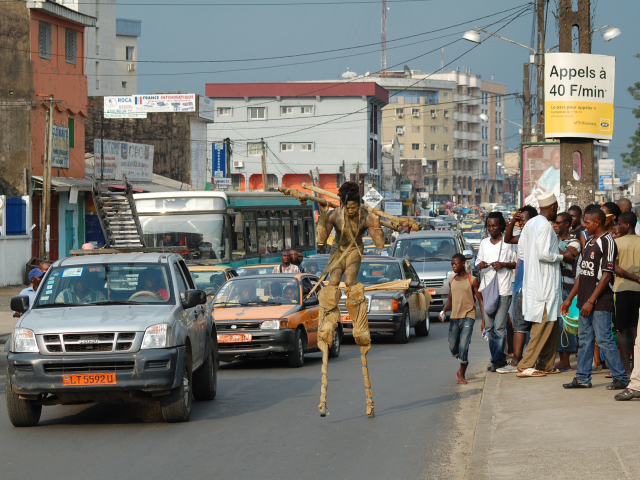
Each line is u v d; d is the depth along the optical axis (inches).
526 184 1149.7
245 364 607.2
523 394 383.2
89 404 439.2
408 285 713.0
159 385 355.9
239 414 395.9
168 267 412.2
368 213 340.2
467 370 525.7
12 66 1352.1
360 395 440.1
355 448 319.9
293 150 3331.7
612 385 382.6
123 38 3976.4
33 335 358.6
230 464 298.4
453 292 464.8
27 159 1338.6
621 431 294.7
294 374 533.3
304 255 1091.3
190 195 855.1
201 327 423.5
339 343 622.2
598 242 382.0
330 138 3309.5
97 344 356.5
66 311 382.6
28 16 1358.3
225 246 847.1
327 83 3299.7
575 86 605.0
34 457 315.0
